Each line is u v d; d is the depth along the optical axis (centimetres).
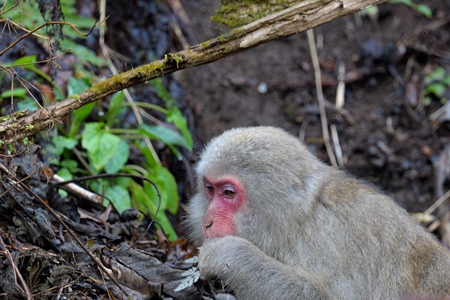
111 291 587
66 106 587
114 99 893
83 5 991
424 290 619
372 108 1195
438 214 1121
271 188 617
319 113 1176
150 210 854
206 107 1137
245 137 635
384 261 615
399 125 1188
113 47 1027
